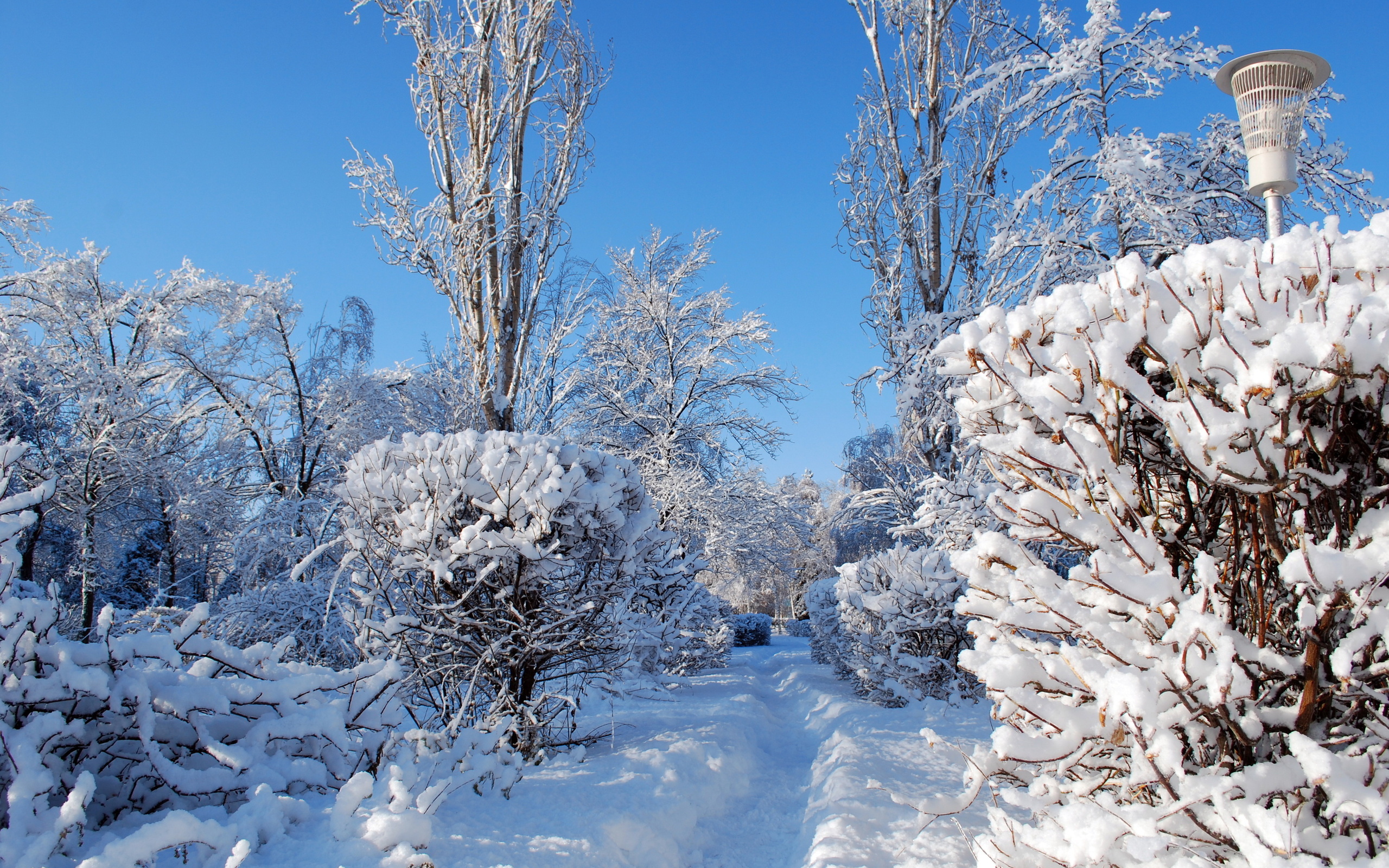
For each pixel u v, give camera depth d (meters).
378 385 15.44
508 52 12.89
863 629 8.06
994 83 11.33
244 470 15.08
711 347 19.95
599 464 5.43
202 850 2.40
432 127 12.38
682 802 4.09
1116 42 9.88
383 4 11.87
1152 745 1.91
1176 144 10.04
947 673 6.71
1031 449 2.28
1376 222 2.20
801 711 8.88
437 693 4.99
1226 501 2.30
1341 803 1.71
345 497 4.89
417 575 4.77
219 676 3.52
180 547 15.55
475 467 4.83
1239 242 2.37
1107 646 2.09
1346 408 2.04
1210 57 9.34
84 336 14.62
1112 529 2.23
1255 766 1.92
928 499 8.97
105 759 2.90
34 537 13.07
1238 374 1.94
